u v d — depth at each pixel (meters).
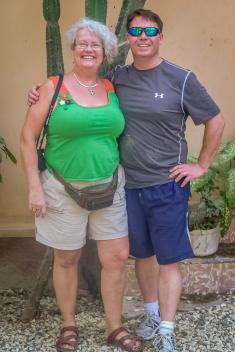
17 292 3.73
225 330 3.27
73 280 2.96
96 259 3.59
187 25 4.07
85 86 2.65
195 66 4.14
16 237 4.35
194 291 3.69
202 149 2.81
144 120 2.67
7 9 4.01
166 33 4.07
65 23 4.04
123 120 2.68
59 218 2.75
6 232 4.36
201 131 4.27
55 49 3.26
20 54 4.09
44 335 3.20
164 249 2.81
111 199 2.74
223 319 3.39
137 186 2.79
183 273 3.65
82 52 2.58
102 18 3.18
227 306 3.55
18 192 4.32
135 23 2.59
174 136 2.72
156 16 2.61
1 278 3.88
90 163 2.65
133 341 3.00
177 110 2.66
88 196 2.69
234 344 3.13
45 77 4.13
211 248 3.68
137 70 2.68
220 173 3.75
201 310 3.49
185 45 4.11
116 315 3.02
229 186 3.53
